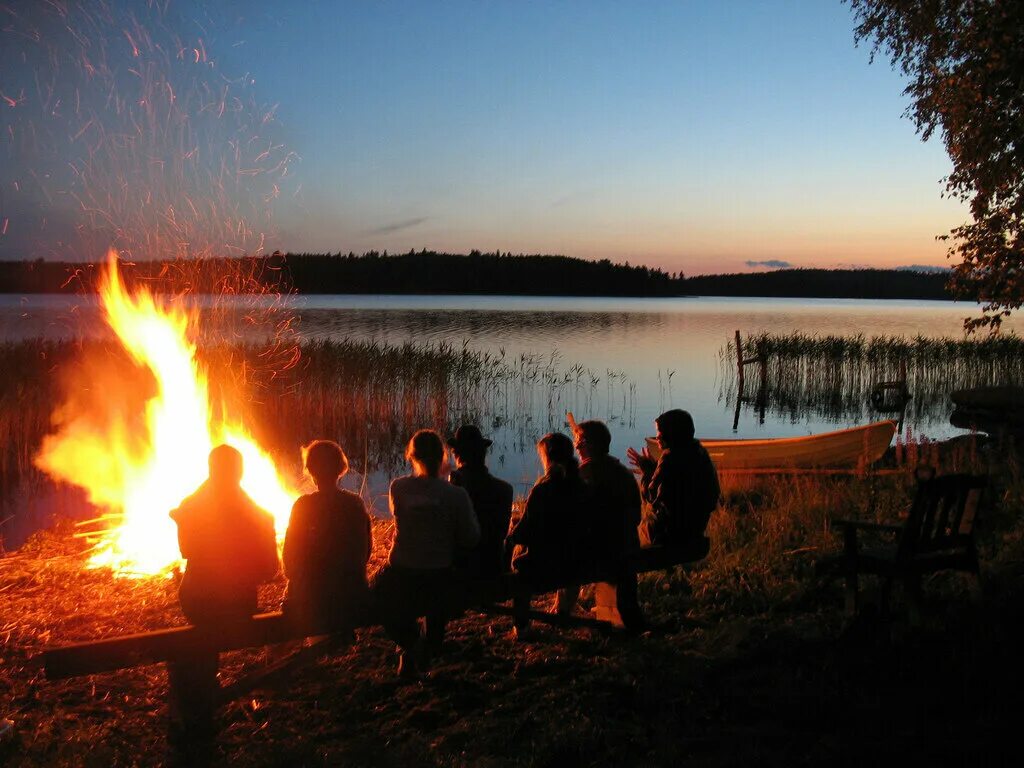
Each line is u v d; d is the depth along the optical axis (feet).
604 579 17.79
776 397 91.25
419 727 14.42
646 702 14.62
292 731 14.29
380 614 15.42
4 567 24.09
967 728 12.59
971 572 17.38
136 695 15.88
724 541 24.18
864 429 40.16
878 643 16.25
